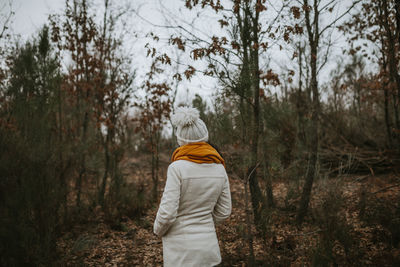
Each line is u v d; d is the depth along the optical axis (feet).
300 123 19.24
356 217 11.63
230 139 8.28
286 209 13.43
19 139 8.70
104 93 15.88
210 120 8.57
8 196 7.24
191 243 4.75
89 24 15.60
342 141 24.20
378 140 22.58
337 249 8.80
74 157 12.11
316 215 8.37
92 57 15.67
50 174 9.11
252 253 7.50
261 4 9.34
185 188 4.81
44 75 11.97
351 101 26.40
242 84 7.94
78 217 13.56
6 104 10.40
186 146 5.09
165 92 16.84
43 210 8.48
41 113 10.96
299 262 8.42
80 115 16.30
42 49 12.59
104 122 15.28
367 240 9.59
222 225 12.41
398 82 10.98
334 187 8.84
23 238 7.21
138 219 14.08
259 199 11.14
